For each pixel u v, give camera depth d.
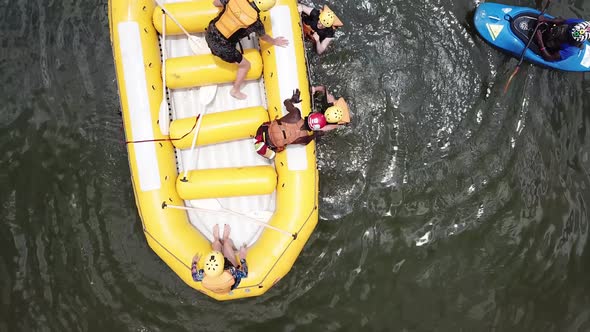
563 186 5.72
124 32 4.71
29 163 5.50
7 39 5.65
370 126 5.62
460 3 5.78
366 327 5.48
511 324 5.53
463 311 5.55
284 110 4.81
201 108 5.12
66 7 5.68
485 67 5.76
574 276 5.61
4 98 5.56
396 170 5.63
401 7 5.70
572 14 5.85
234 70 4.87
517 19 5.61
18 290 5.33
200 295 5.40
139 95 4.71
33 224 5.43
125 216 5.46
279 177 4.95
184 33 5.07
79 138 5.53
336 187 5.57
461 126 5.71
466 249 5.61
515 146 5.71
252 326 5.45
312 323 5.47
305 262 5.50
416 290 5.56
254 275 4.76
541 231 5.66
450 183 5.66
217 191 4.86
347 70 5.64
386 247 5.57
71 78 5.61
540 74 5.79
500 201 5.67
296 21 4.89
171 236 4.73
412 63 5.69
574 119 5.77
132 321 5.38
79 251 5.42
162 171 4.76
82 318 5.35
